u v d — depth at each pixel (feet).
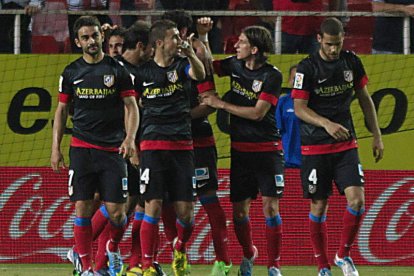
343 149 79.05
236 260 102.32
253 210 101.96
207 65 81.15
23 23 103.35
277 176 81.76
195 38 84.48
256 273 95.55
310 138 79.61
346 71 78.74
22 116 101.50
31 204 101.96
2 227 101.81
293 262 102.78
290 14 102.32
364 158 102.32
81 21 74.79
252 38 79.97
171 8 105.09
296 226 102.53
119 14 101.14
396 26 105.91
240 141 81.92
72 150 75.66
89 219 75.97
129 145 73.72
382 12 102.89
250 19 104.32
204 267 100.58
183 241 79.77
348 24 106.11
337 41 77.20
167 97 77.00
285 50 104.42
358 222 79.30
